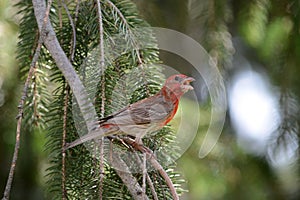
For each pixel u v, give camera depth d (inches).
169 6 467.8
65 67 294.5
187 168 457.4
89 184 285.6
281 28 446.0
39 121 343.9
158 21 458.9
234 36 490.6
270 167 459.5
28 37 340.5
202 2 443.8
